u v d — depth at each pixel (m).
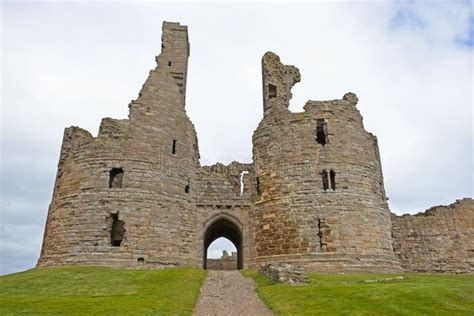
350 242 29.81
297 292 18.70
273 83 36.75
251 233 34.00
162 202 32.03
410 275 27.17
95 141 32.50
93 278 23.45
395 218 39.47
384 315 13.97
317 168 31.86
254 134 35.78
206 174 36.16
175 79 36.66
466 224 38.94
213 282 23.34
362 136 33.84
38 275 24.75
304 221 30.69
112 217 30.67
